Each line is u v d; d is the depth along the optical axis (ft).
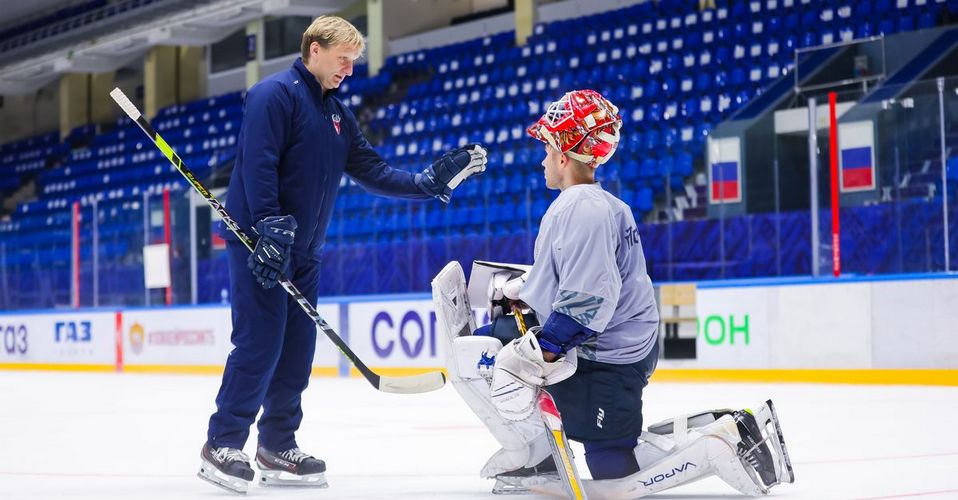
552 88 51.34
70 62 71.51
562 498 10.64
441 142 52.70
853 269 29.17
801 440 16.05
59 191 71.26
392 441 17.26
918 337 27.94
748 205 31.07
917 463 13.14
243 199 12.20
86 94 78.28
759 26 46.78
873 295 28.50
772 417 10.34
